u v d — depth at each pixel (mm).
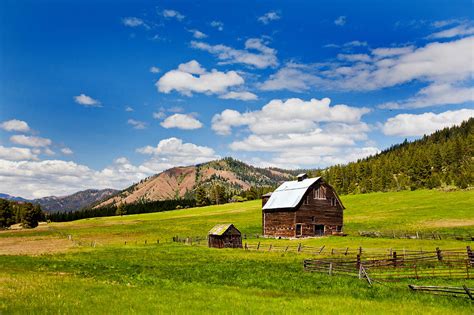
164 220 133500
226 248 64562
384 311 21344
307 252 54406
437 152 199875
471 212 102312
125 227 118000
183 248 65000
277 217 84875
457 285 28984
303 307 22094
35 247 72688
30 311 20141
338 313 20797
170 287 28734
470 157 195875
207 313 20422
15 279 30594
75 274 35312
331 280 31531
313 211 82812
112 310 20719
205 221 120250
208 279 32719
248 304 22734
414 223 91938
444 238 67375
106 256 52594
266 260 46031
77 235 101938
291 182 93062
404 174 197375
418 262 38750
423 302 23953
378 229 86562
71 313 20031
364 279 31625
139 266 41344
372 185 190625
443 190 147000
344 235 76875
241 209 156250
